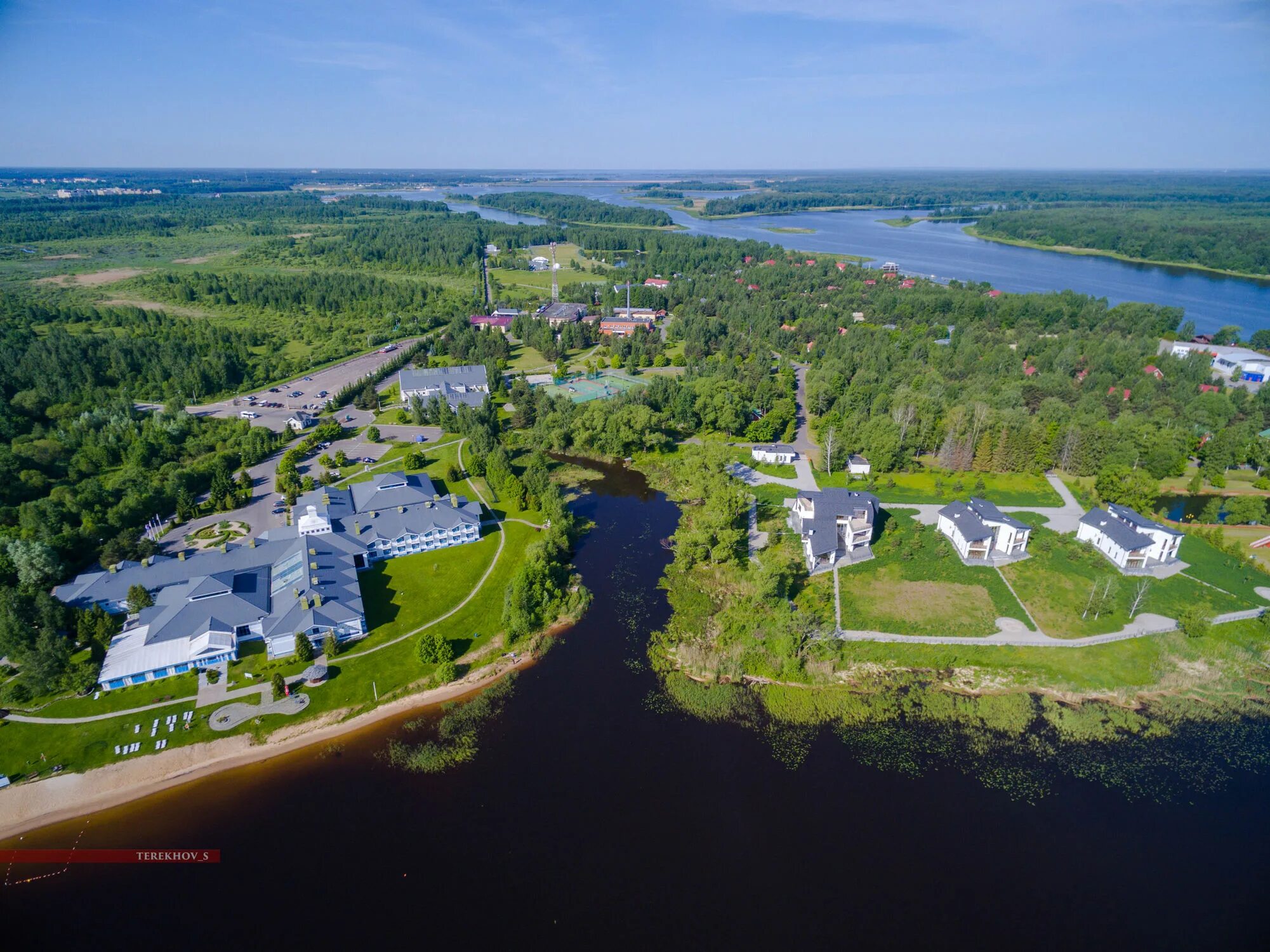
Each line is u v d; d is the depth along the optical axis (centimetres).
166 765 8544
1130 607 11144
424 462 17450
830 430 16612
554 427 18638
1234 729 9006
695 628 11100
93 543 12769
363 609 11131
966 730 9062
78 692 9519
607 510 15300
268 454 17875
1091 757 8644
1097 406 17900
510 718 9350
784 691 9769
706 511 13662
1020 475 16362
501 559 13025
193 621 10350
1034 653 10288
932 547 13062
